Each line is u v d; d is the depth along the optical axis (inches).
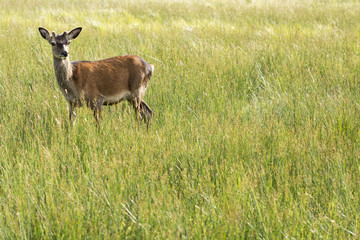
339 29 1106.7
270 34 1073.5
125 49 861.2
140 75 581.6
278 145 459.2
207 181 394.9
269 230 321.4
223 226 324.5
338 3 1814.7
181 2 1747.0
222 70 737.6
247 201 361.4
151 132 493.0
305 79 697.0
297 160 432.1
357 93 628.7
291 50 862.5
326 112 543.5
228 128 489.4
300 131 488.4
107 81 558.3
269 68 776.9
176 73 716.0
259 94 677.9
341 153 440.8
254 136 480.7
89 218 328.8
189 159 431.5
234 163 422.9
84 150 455.2
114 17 1343.5
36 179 384.5
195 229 321.1
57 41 523.8
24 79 682.8
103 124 512.7
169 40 932.0
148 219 331.3
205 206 360.2
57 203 344.2
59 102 573.6
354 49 875.4
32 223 330.0
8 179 391.2
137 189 376.8
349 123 510.3
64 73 532.1
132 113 563.8
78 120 515.5
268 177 414.9
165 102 619.8
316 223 338.3
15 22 1144.2
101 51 816.3
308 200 371.6
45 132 494.3
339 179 399.2
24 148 460.8
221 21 1362.0
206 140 470.0
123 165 415.2
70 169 406.9
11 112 540.1
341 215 350.6
